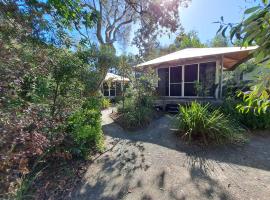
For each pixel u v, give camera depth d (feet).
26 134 7.04
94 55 21.94
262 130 19.90
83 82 17.38
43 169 10.90
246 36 3.43
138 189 10.23
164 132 20.22
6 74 7.40
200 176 11.39
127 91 31.86
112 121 27.55
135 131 22.04
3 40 8.43
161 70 36.55
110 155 14.99
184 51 37.68
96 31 42.65
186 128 17.87
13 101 7.67
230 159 13.67
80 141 13.98
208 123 16.71
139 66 33.53
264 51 3.46
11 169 6.77
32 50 10.77
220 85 27.25
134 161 13.80
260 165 12.64
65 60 14.23
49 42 13.01
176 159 13.93
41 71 10.17
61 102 13.79
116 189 10.24
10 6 10.30
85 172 12.11
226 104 21.86
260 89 4.04
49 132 10.36
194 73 31.30
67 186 10.35
